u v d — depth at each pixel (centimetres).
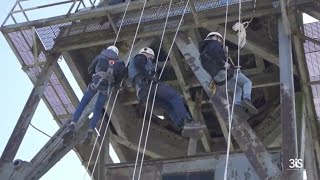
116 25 1258
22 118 1174
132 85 1041
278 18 1163
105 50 1041
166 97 1019
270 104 1471
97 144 1401
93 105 1122
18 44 1345
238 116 988
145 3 1185
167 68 1416
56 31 1301
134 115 1495
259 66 1360
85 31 1284
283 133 967
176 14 1231
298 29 1166
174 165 1298
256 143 963
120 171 1338
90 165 1419
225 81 980
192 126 1000
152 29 1234
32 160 1127
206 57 980
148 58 1038
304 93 1296
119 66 1017
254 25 1289
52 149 1134
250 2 1176
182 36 1211
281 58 1093
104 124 1416
